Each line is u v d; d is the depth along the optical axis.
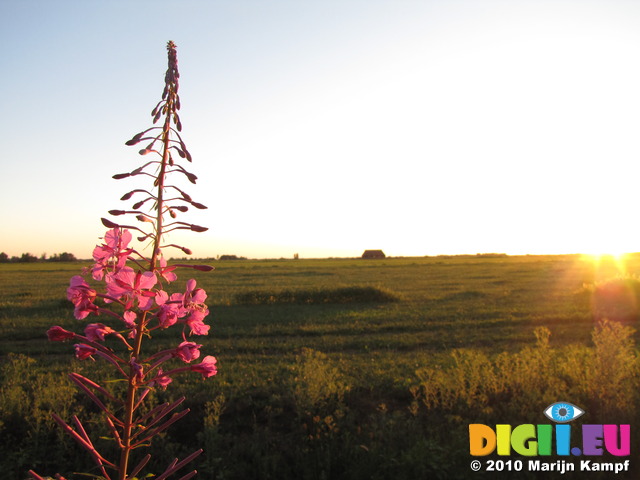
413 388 8.01
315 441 6.55
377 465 5.89
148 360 2.49
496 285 31.28
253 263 74.00
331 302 23.52
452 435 6.37
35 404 7.25
